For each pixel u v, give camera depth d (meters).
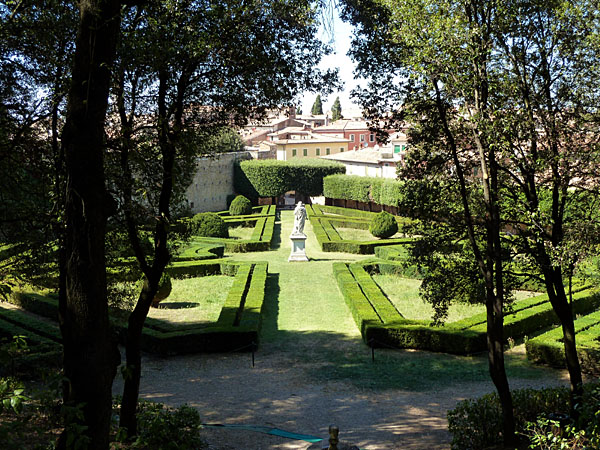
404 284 27.50
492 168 10.91
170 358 18.19
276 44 10.69
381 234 42.44
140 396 14.27
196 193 56.38
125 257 12.88
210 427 11.82
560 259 10.39
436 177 12.28
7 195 11.50
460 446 10.34
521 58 10.73
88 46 6.40
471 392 14.67
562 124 10.95
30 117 11.23
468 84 10.25
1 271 12.26
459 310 22.47
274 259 35.69
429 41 10.13
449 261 12.70
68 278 6.32
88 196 6.34
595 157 10.61
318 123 119.62
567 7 10.31
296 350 18.77
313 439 11.09
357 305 21.91
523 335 19.59
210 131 11.45
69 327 6.30
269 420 12.55
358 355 18.11
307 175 64.38
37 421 9.77
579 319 19.45
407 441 11.16
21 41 10.72
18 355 14.97
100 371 6.33
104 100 6.50
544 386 14.86
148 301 10.23
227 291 26.69
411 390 14.91
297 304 24.86
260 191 64.50
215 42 10.01
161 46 9.39
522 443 10.05
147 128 10.53
